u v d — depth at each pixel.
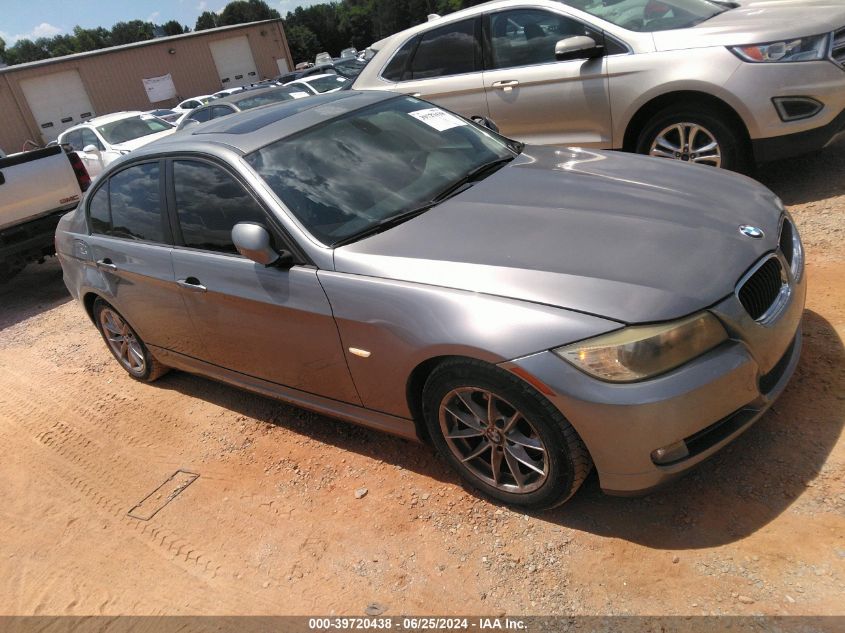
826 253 4.18
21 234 7.38
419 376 2.83
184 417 4.32
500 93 6.00
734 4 5.91
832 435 2.73
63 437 4.47
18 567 3.32
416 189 3.36
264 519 3.16
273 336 3.30
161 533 3.27
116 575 3.07
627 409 2.25
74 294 4.94
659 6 5.48
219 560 2.98
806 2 5.60
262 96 12.01
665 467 2.35
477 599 2.45
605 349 2.28
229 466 3.66
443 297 2.60
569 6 5.59
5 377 5.73
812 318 3.53
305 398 3.45
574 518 2.69
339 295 2.90
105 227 4.34
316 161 3.42
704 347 2.33
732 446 2.82
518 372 2.39
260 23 38.28
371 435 3.58
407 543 2.79
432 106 4.18
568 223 2.82
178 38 35.28
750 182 3.24
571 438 2.42
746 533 2.42
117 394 4.89
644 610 2.24
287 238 3.12
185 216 3.67
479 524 2.79
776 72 4.69
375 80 6.88
